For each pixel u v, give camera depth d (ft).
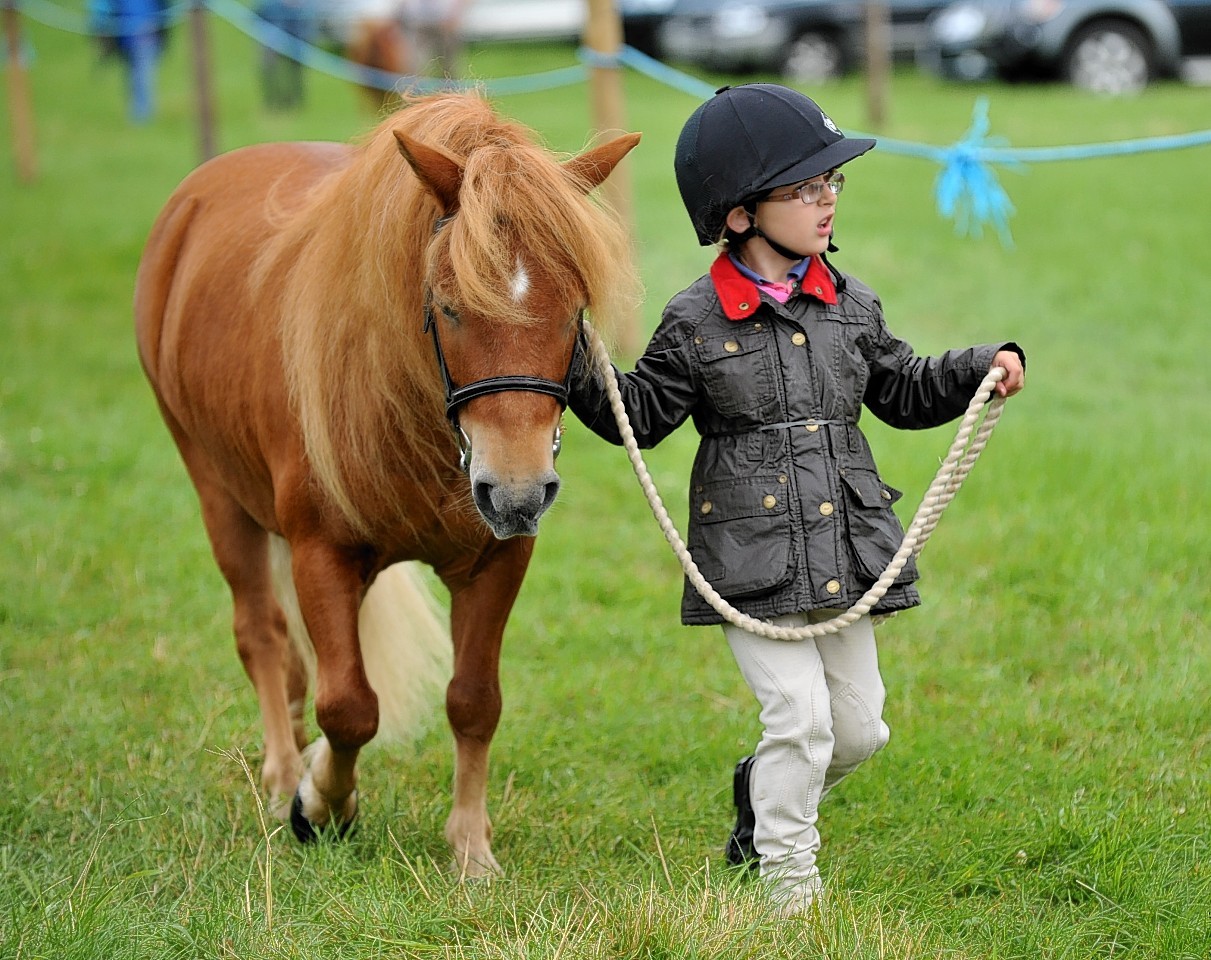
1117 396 34.50
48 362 38.11
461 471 14.74
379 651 18.08
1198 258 45.32
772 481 14.20
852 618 14.12
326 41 76.02
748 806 15.66
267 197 18.44
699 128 14.40
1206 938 14.08
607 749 19.75
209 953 13.29
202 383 17.94
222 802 18.13
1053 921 14.58
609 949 13.21
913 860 16.19
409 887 15.19
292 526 15.79
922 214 51.13
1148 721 19.49
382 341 14.05
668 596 25.20
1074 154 22.22
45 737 19.58
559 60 87.04
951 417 15.06
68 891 14.60
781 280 14.67
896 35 80.94
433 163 12.94
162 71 89.76
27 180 59.72
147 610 24.30
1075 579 24.71
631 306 13.66
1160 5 73.31
